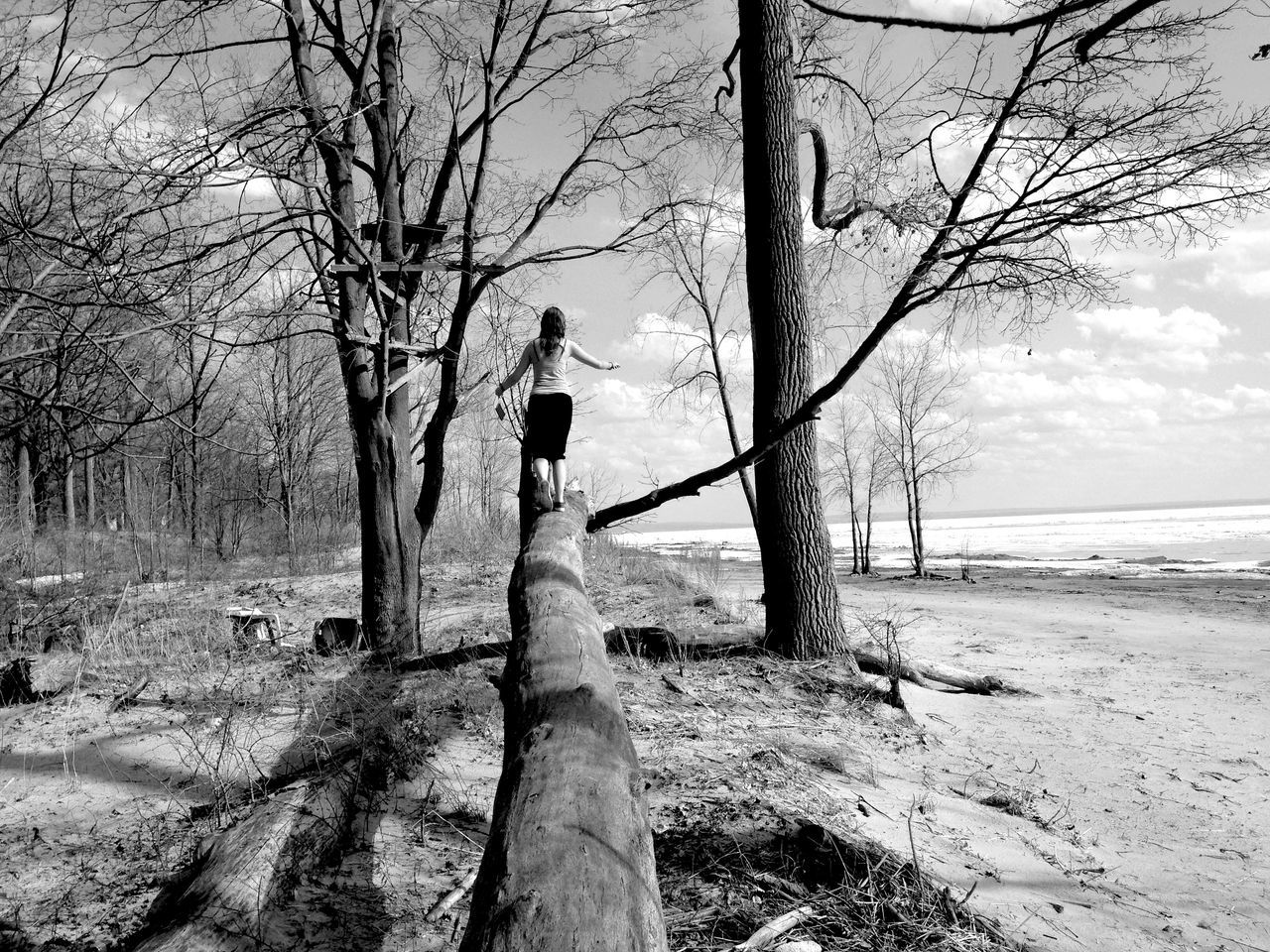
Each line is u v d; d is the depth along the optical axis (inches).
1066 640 499.2
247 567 700.7
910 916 145.3
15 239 202.4
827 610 349.7
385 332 311.6
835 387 230.8
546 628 164.6
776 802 190.9
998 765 264.4
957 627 555.2
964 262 203.6
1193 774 258.1
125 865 168.4
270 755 220.7
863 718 294.8
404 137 387.9
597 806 105.9
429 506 349.4
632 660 328.2
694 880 152.3
